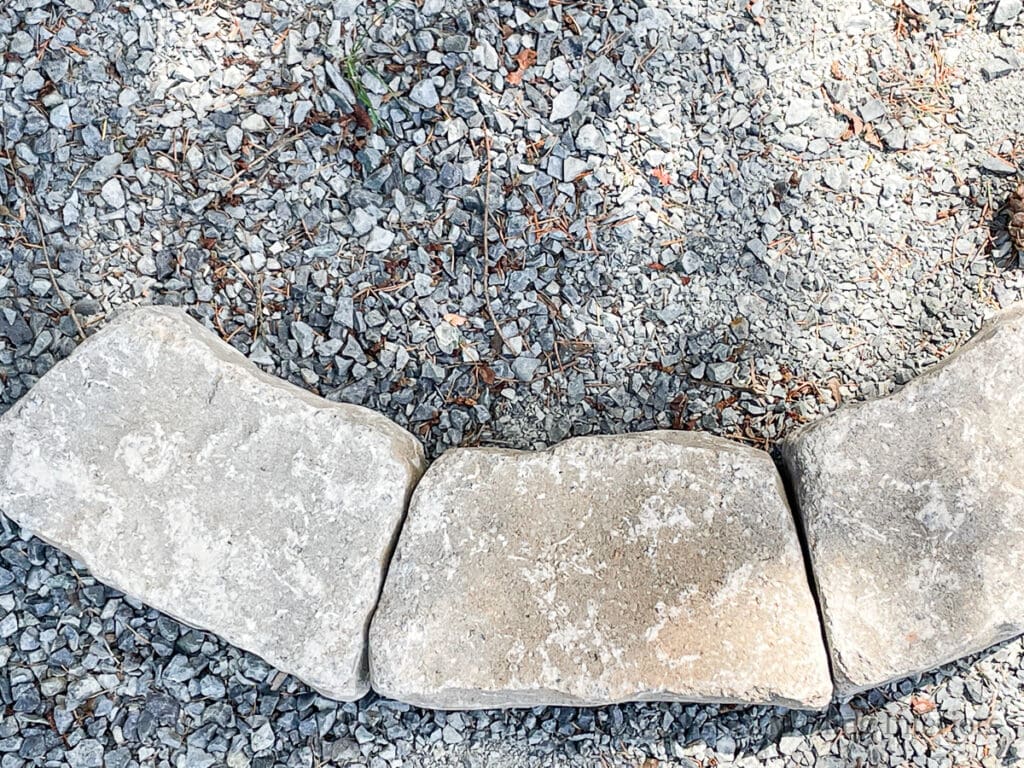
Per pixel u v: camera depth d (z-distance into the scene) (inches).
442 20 29.4
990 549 24.7
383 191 29.5
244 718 29.1
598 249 29.4
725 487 25.6
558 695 25.3
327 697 28.6
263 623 25.9
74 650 29.3
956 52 29.2
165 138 29.5
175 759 29.0
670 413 29.5
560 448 26.4
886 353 29.1
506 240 29.4
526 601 25.4
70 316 29.5
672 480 25.8
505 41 29.3
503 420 29.5
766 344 29.3
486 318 29.5
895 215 29.2
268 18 29.5
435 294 29.5
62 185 29.5
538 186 29.3
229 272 29.6
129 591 26.0
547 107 29.3
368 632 26.0
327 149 29.5
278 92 29.5
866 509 25.3
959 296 29.1
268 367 29.5
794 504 26.6
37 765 29.0
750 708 28.5
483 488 26.1
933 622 24.7
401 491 26.2
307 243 29.5
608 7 29.2
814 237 29.2
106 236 29.5
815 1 29.3
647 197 29.4
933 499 25.1
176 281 29.5
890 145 29.2
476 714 28.8
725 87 29.3
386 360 29.5
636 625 25.1
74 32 29.5
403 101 29.3
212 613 25.9
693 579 25.2
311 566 25.9
